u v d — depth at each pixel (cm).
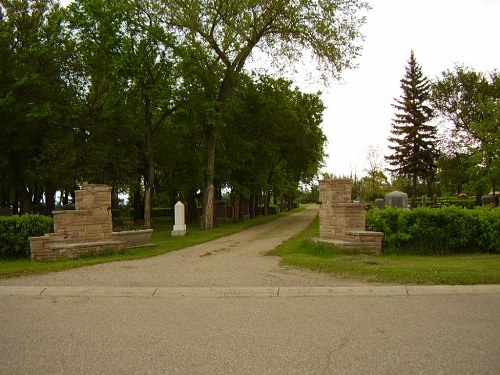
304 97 3978
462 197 5772
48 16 2711
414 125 5406
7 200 4400
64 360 443
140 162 3103
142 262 1133
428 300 669
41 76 2552
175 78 2442
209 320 579
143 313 618
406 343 480
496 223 1233
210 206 2720
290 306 646
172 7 2405
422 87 5438
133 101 2483
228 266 1026
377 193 5266
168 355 454
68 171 2702
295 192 7225
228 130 3167
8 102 2359
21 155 2778
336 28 2386
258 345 480
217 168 3058
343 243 1208
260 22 2509
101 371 416
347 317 582
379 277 816
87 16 2283
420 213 1248
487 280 781
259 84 3403
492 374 397
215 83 2689
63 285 806
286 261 1051
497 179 3173
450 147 4466
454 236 1237
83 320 585
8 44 2548
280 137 3800
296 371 411
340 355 448
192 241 1798
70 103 2806
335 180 1332
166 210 5881
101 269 1000
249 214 4431
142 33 2383
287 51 2548
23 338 512
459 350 457
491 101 3169
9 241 1292
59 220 1263
